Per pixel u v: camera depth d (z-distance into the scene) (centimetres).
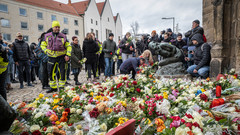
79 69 651
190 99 212
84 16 3981
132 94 279
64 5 3900
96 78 727
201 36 481
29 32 3084
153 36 848
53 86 500
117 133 90
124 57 821
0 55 221
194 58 494
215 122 119
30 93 521
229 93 227
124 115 168
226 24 433
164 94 219
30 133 136
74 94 244
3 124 99
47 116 175
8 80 596
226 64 440
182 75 463
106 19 4756
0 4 2700
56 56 469
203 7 578
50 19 3397
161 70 483
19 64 620
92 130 137
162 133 120
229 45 440
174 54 483
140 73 456
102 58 805
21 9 2964
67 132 150
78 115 180
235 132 113
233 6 431
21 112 165
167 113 161
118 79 307
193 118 129
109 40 706
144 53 509
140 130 130
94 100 234
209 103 175
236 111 146
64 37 477
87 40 638
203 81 321
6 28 2788
